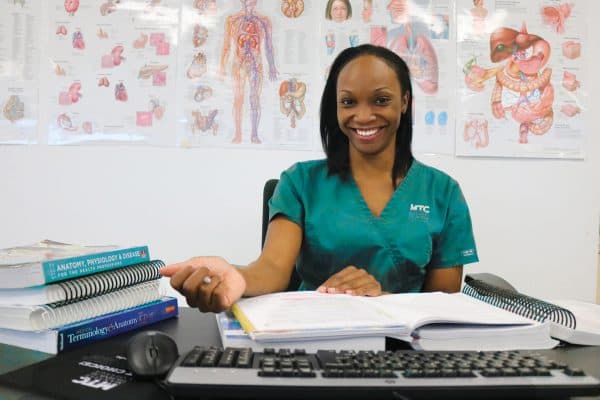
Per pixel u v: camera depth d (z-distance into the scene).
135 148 1.64
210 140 1.64
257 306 0.64
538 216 1.68
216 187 1.65
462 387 0.40
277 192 1.06
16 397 0.43
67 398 0.42
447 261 1.06
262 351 0.48
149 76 1.62
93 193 1.65
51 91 1.63
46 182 1.65
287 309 0.62
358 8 1.62
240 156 1.64
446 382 0.41
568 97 1.65
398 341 0.58
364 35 1.62
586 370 0.51
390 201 1.03
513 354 0.49
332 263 1.02
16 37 1.62
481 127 1.64
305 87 1.63
